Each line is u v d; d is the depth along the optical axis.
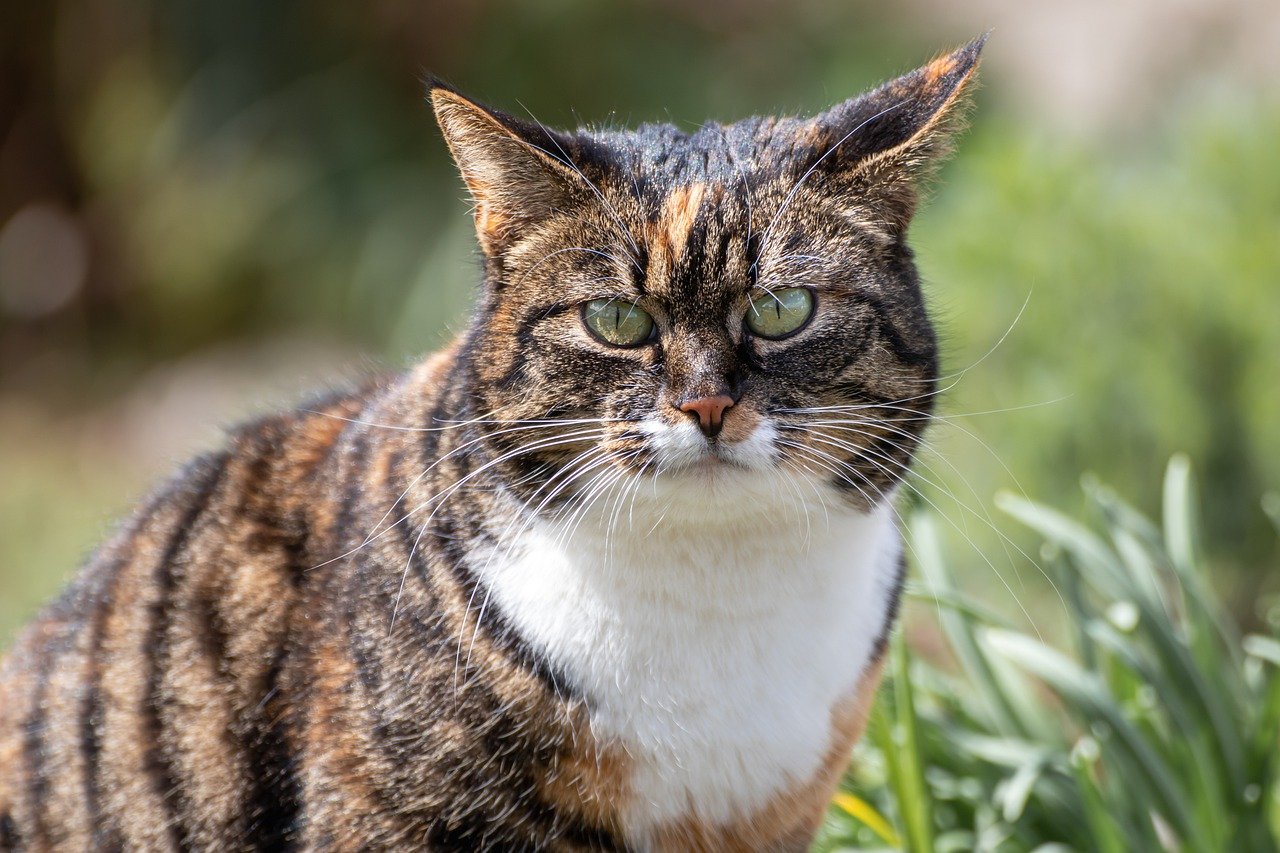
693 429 3.14
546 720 3.30
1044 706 5.11
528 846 3.40
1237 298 5.89
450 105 3.34
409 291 10.45
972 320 6.02
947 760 4.38
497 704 3.28
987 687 4.37
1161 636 4.18
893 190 3.34
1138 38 9.98
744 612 3.32
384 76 11.03
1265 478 5.93
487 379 3.33
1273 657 4.27
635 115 10.52
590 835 3.42
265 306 11.06
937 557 4.33
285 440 3.81
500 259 3.38
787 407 3.23
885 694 4.33
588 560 3.28
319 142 11.00
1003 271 6.06
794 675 3.38
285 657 3.45
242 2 10.90
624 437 3.21
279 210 10.97
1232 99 6.75
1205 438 5.93
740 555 3.28
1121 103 9.50
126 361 10.92
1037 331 6.01
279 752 3.46
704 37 10.99
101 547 4.05
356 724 3.31
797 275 3.21
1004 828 4.23
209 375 10.29
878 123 3.35
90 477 9.19
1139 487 5.97
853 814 4.20
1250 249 5.97
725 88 10.63
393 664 3.28
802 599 3.35
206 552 3.65
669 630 3.31
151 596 3.67
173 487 3.92
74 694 3.69
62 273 11.30
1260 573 6.11
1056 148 6.69
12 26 11.13
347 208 10.91
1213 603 4.57
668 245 3.18
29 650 3.88
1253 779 4.14
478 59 10.83
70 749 3.66
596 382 3.24
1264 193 6.20
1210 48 9.48
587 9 10.90
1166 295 5.95
